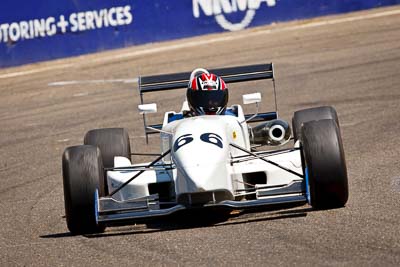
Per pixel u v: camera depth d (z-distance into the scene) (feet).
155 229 89.66
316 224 83.46
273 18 302.45
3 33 285.02
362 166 113.39
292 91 189.57
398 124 140.67
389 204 89.45
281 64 226.99
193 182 82.84
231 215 91.91
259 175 99.14
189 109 107.34
